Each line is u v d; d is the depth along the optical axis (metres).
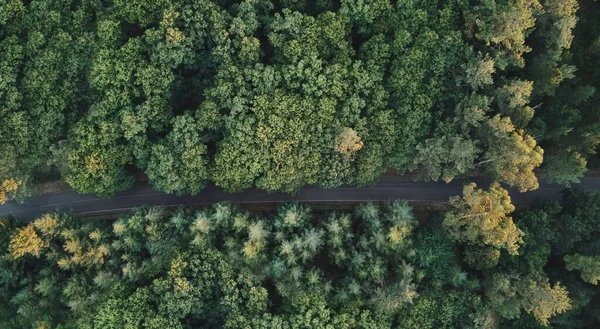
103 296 61.75
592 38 65.00
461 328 61.78
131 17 61.41
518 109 59.34
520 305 59.22
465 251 62.78
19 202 69.19
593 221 62.91
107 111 61.06
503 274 59.91
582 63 65.25
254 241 61.84
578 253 62.88
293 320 60.47
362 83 60.03
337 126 60.53
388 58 61.91
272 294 64.88
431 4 60.94
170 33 58.69
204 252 62.12
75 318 62.53
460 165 58.66
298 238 62.28
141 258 65.00
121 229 62.12
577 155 60.56
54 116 62.06
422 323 61.62
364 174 63.41
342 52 61.34
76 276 63.59
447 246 63.03
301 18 60.31
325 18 60.91
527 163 57.00
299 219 63.16
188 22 59.97
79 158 61.38
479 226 57.66
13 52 61.06
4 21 60.88
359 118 61.16
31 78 60.84
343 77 60.62
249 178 62.81
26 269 66.44
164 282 61.00
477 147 61.31
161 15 61.12
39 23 61.62
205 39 62.00
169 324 60.53
